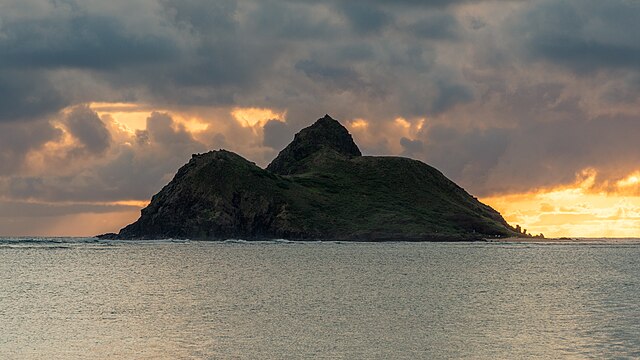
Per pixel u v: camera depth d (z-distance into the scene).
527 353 58.09
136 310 81.25
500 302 90.06
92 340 62.78
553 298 94.81
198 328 68.62
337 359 56.19
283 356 57.03
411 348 59.97
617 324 71.69
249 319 74.31
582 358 56.34
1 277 126.69
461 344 61.59
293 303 87.94
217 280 120.88
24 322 72.25
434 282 117.81
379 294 98.62
